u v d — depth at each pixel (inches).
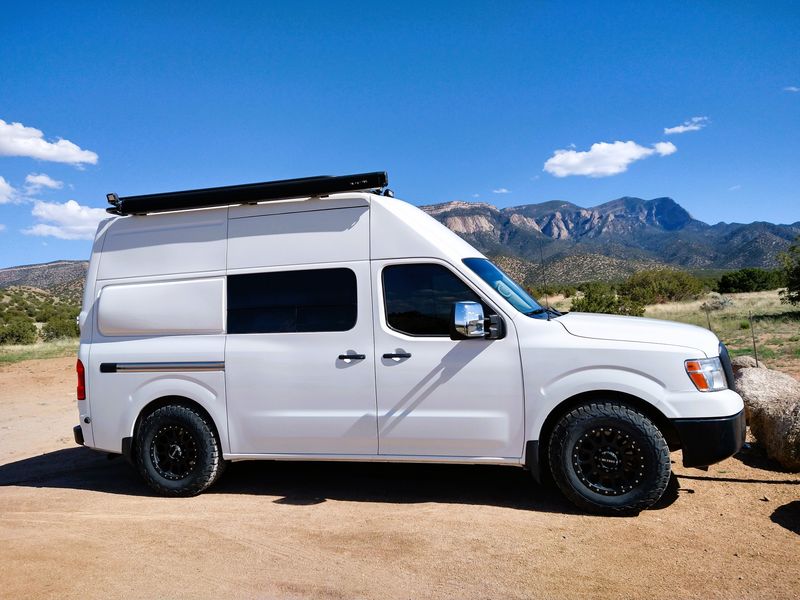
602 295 910.4
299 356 208.1
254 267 216.8
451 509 192.2
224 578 149.3
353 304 205.6
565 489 184.4
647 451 176.4
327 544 167.8
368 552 161.2
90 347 233.5
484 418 191.5
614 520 177.8
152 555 165.2
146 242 231.3
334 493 216.2
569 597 133.7
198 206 222.4
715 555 152.9
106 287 233.1
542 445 191.9
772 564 147.1
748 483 209.9
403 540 167.9
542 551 157.5
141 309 226.4
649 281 1461.6
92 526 191.3
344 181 205.9
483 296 195.6
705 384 179.2
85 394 232.5
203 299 220.1
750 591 134.4
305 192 210.2
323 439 206.1
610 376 182.4
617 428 179.3
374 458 202.7
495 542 164.1
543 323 191.8
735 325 803.4
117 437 228.4
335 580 146.0
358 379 202.2
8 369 725.9
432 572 148.1
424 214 221.6
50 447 333.4
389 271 204.5
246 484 233.5
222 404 215.8
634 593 134.7
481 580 143.0
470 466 243.0
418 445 197.9
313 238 212.8
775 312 969.5
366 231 208.2
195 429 217.6
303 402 207.6
